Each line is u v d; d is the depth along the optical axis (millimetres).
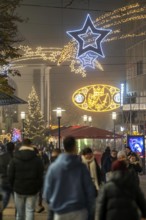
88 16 37406
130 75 92000
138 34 84875
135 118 77562
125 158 16312
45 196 9352
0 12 26484
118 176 8789
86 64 51281
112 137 38625
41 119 99188
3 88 26234
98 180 15523
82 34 37688
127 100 77188
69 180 9172
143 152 43375
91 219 10812
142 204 8992
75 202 9086
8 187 15578
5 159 15883
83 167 9297
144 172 43281
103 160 24594
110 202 8688
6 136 87375
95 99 62250
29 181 13203
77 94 61656
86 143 50719
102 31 37438
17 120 116875
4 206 15617
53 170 9242
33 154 13328
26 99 121312
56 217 9195
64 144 9602
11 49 26922
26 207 13344
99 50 37688
